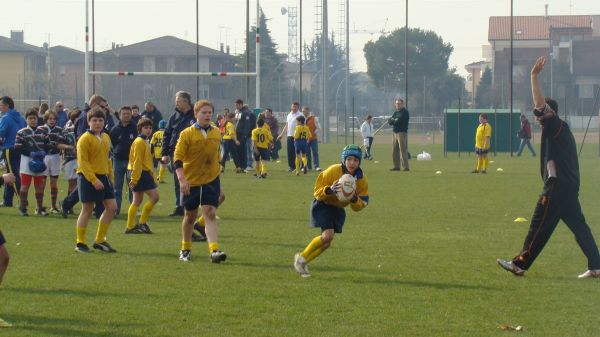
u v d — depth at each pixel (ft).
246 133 123.65
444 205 79.30
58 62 337.11
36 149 70.59
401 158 133.49
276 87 345.72
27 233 59.98
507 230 62.03
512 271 44.39
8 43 306.35
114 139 67.82
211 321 34.86
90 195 51.34
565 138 43.68
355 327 34.04
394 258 49.73
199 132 47.55
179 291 40.47
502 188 97.76
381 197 86.94
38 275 44.21
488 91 347.56
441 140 257.75
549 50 336.29
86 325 34.17
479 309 37.17
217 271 45.55
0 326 33.68
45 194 90.33
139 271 45.50
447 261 48.78
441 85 373.40
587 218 68.59
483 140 123.54
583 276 44.11
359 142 242.17
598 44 326.85
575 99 318.24
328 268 46.47
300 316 35.73
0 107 75.00
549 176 43.57
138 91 291.58
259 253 51.47
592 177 113.70
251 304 37.86
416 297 39.42
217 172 48.39
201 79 305.94
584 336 32.86
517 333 33.22
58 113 98.89
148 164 59.62
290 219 68.44
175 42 309.83
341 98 405.39
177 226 64.13
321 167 137.49
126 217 69.05
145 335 32.78
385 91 385.29
